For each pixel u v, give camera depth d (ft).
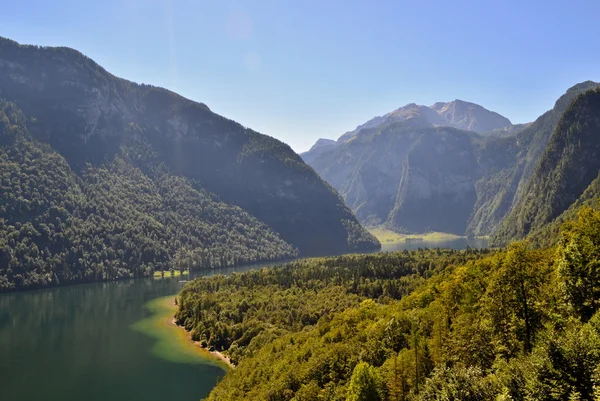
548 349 142.41
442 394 167.73
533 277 199.72
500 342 192.75
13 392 366.22
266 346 400.47
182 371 411.34
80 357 451.94
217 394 324.60
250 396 296.92
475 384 161.48
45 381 389.19
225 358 444.55
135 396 357.20
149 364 429.79
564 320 181.98
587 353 135.23
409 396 206.39
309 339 374.43
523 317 192.03
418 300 366.43
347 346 302.86
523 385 145.07
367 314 394.52
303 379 289.94
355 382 225.76
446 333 230.07
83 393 363.35
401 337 282.15
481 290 255.29
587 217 219.20
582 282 194.90
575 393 129.59
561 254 234.99
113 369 417.08
